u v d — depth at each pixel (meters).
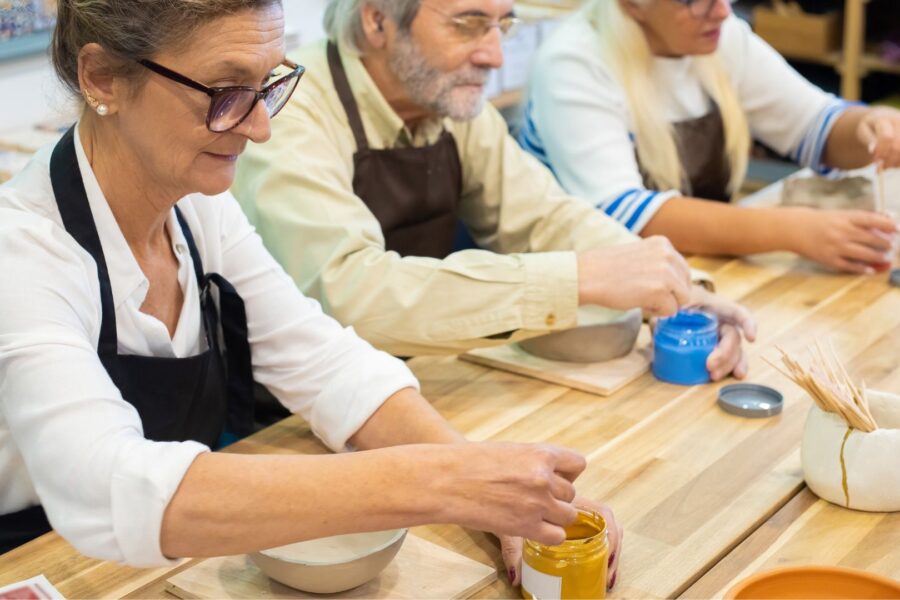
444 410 1.71
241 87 1.22
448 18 1.91
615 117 2.53
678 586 1.28
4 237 1.25
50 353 1.20
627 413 1.70
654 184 2.64
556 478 1.20
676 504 1.44
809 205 2.50
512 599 1.29
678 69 2.65
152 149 1.27
